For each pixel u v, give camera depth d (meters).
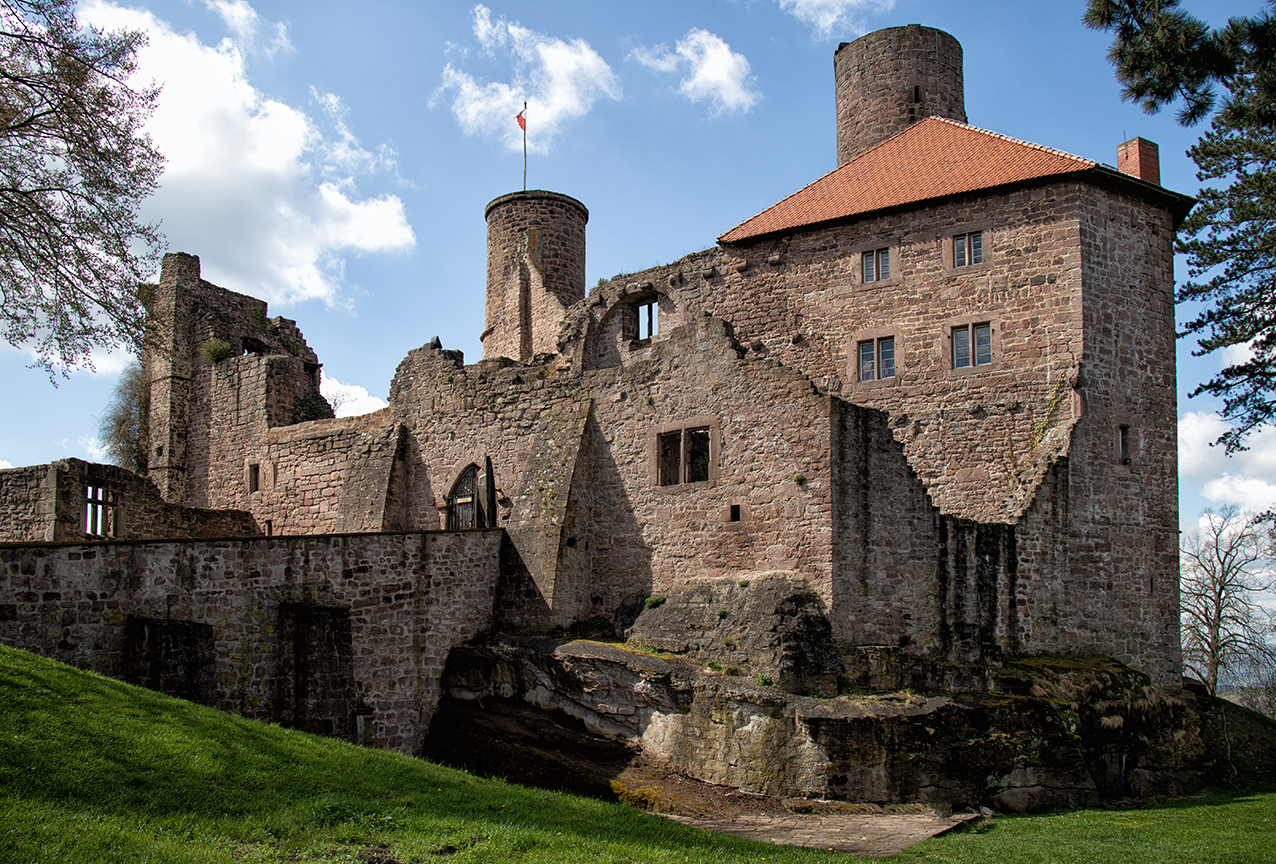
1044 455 23.98
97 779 11.50
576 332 31.11
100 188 19.75
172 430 37.94
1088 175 24.98
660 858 12.12
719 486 22.70
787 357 28.05
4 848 9.23
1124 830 16.66
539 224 37.66
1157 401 25.47
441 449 28.92
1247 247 25.95
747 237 28.86
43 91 18.94
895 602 21.08
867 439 21.48
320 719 19.75
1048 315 24.95
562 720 20.98
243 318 40.19
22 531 28.75
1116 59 18.91
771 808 17.73
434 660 21.98
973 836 16.20
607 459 24.80
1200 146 27.31
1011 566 22.61
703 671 20.30
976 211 26.16
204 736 13.84
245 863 10.12
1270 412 25.55
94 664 17.02
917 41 32.22
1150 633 24.36
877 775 18.03
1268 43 17.83
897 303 26.81
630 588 23.81
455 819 12.67
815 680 19.56
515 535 24.17
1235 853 14.90
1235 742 24.94
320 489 32.56
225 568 18.91
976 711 19.16
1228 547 37.22
